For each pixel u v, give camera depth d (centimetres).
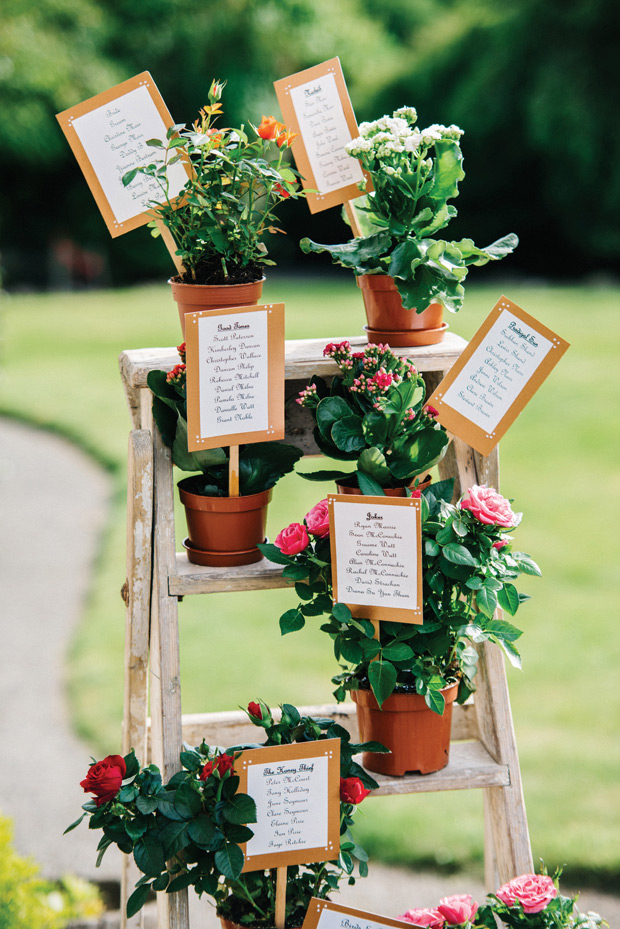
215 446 162
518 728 350
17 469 685
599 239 1641
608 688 379
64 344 1103
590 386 862
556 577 495
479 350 170
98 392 883
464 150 1692
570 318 1127
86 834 292
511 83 1622
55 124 1630
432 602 162
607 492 623
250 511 169
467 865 274
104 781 146
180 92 1725
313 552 166
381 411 163
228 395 161
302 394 167
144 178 174
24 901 204
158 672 167
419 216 168
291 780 157
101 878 269
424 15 2139
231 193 166
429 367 176
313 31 1794
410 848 282
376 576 160
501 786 177
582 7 1524
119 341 1109
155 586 168
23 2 1579
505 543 164
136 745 180
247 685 379
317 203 185
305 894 171
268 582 167
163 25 1688
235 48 1725
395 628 162
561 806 297
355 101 1827
